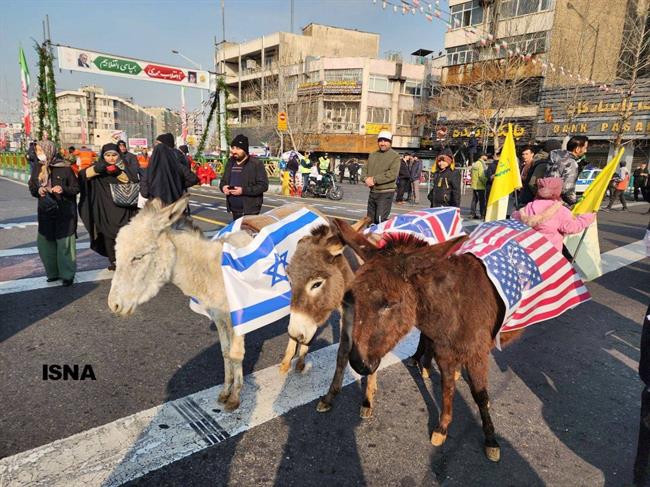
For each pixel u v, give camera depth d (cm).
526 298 292
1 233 912
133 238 257
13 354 384
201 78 2745
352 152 4212
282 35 5034
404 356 403
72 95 9538
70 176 550
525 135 2931
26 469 242
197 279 291
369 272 226
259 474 246
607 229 1142
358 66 4159
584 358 409
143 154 1952
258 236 320
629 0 2803
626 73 2555
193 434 278
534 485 246
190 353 394
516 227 341
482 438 287
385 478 247
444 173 811
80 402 312
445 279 249
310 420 300
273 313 310
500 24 2984
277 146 4394
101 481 235
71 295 539
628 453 275
